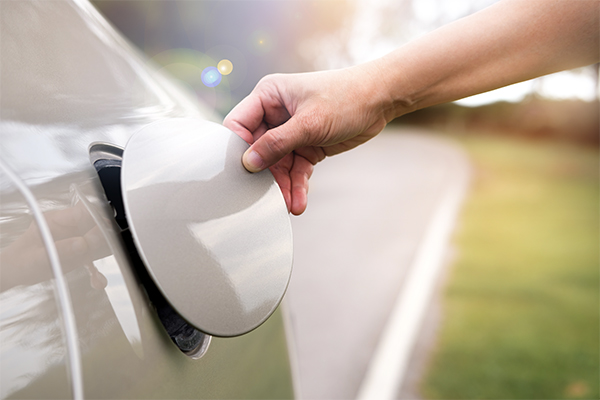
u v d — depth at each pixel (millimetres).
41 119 382
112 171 434
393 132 29500
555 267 4426
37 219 328
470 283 3762
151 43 10625
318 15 16750
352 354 2584
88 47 506
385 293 3494
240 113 895
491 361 2555
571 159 17375
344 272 3977
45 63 420
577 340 2871
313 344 2691
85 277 349
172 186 442
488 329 2941
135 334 385
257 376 664
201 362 492
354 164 11641
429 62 882
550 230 6094
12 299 297
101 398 333
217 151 534
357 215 6223
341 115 840
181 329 466
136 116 518
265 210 551
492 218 6535
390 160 13172
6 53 383
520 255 4719
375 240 5012
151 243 391
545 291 3715
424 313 3133
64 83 434
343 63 20375
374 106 882
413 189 8609
